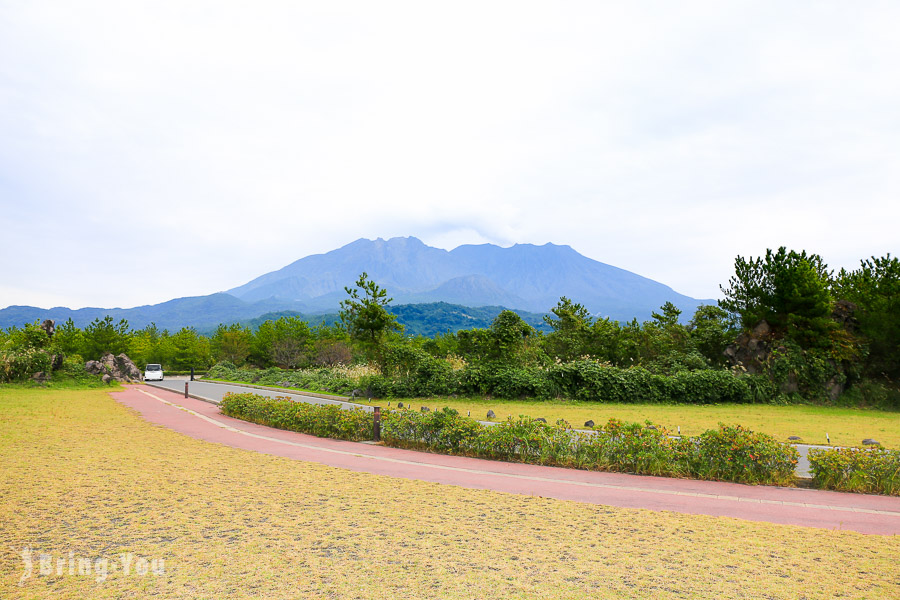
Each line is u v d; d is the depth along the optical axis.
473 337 28.91
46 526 6.13
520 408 21.56
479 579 4.69
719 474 9.21
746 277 28.73
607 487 8.52
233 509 6.86
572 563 5.09
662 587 4.54
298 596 4.33
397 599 4.27
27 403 21.59
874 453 8.70
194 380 47.62
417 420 12.28
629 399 23.81
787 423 17.30
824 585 4.61
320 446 12.40
